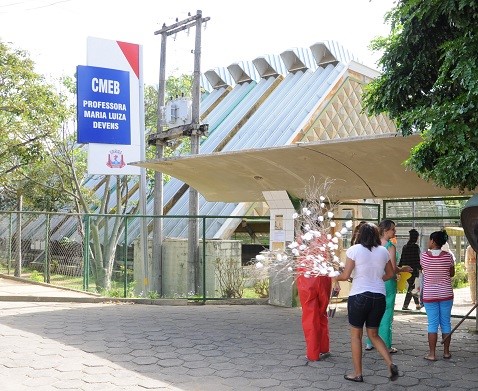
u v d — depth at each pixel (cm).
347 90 2878
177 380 715
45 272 1769
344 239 1393
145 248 1692
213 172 1384
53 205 2481
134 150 1731
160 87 1795
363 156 1061
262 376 737
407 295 1298
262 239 2442
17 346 872
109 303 1420
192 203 1700
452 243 1928
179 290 1817
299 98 2988
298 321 1133
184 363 795
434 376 745
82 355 826
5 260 2117
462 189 666
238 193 1469
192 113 1664
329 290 832
